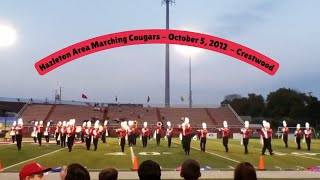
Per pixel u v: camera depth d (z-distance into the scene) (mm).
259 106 102500
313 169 19016
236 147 34156
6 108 83688
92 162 21844
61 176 4473
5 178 15758
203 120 70500
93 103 87875
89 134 29766
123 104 79438
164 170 18703
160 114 71688
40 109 71562
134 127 35312
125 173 17594
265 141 26266
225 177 16484
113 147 32844
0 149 30188
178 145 36188
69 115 70250
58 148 31578
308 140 31391
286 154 27234
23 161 22422
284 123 35094
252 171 4250
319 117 88438
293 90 95750
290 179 15938
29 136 58531
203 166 20438
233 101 110000
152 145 35938
